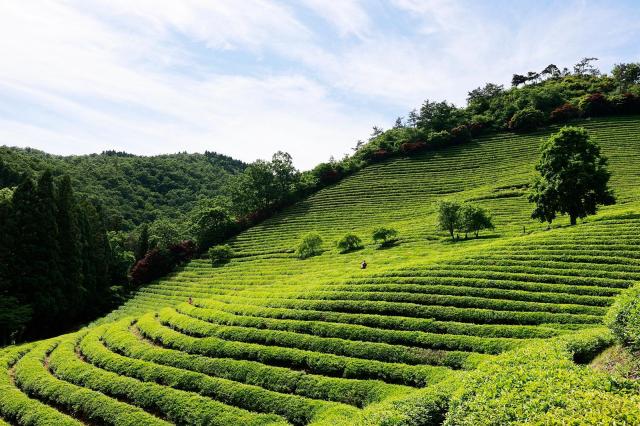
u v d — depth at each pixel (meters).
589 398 9.65
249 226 94.56
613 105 105.38
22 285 49.16
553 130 106.12
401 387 23.00
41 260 51.16
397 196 92.94
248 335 33.28
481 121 118.81
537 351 16.12
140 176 160.25
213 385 26.33
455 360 25.50
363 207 91.25
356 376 25.89
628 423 8.24
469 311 31.56
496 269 38.88
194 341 33.69
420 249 59.16
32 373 31.55
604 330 19.75
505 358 15.41
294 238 82.31
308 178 109.88
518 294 33.12
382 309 34.38
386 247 64.75
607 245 39.78
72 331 54.06
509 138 109.19
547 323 28.70
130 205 136.12
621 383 11.16
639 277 33.12
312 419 21.91
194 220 97.25
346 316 33.94
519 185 80.56
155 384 27.22
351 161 114.62
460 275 38.66
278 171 104.12
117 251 79.69
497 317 30.45
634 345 16.19
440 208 61.78
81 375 30.11
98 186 135.00
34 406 26.67
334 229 83.31
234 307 41.72
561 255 39.12
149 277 78.81
